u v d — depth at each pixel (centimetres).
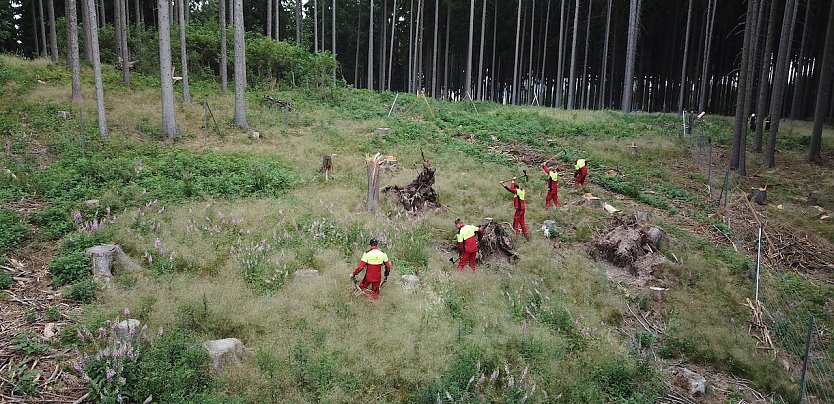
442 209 1401
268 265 928
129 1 4406
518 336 810
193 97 2511
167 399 558
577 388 724
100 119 1692
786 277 1248
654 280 1155
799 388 818
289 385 620
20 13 4069
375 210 1317
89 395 558
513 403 654
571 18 4788
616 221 1425
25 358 608
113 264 856
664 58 4581
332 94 3012
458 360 710
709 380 838
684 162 2206
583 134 2583
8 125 1634
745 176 2058
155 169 1438
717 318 1019
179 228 1044
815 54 4012
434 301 872
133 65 2916
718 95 4531
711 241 1418
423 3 4716
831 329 1041
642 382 781
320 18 5684
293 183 1461
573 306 966
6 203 1073
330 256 1005
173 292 787
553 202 1551
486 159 2000
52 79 2392
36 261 858
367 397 629
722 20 4016
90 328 667
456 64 6025
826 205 1781
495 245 1166
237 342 673
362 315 800
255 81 3050
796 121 3375
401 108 2955
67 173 1283
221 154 1698
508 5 4797
